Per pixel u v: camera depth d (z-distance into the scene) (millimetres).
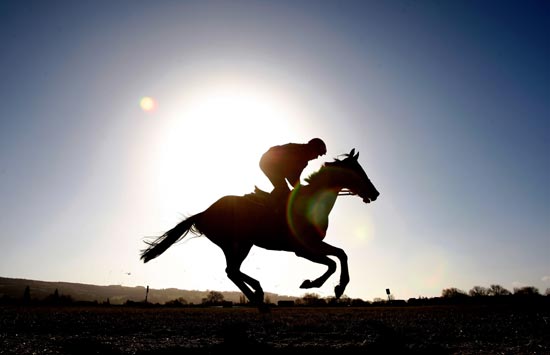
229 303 36094
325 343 6008
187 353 5105
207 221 6961
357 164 7309
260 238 6809
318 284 6711
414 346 5449
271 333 7410
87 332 7531
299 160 6906
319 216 6848
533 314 10906
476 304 21328
